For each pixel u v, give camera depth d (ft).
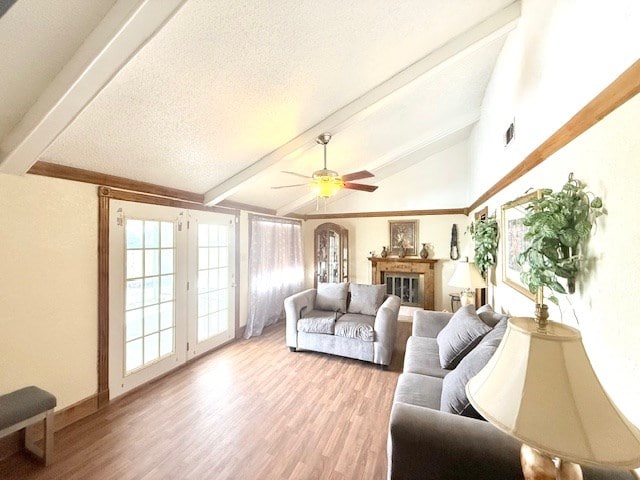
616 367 3.75
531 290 5.57
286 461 6.71
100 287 8.77
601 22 4.05
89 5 4.68
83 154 7.79
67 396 8.02
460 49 8.38
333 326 12.52
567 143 5.06
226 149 10.09
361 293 13.99
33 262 7.34
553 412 2.64
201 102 7.55
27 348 7.23
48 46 5.05
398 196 19.94
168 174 10.33
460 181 18.56
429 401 6.40
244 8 5.57
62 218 7.89
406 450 4.46
